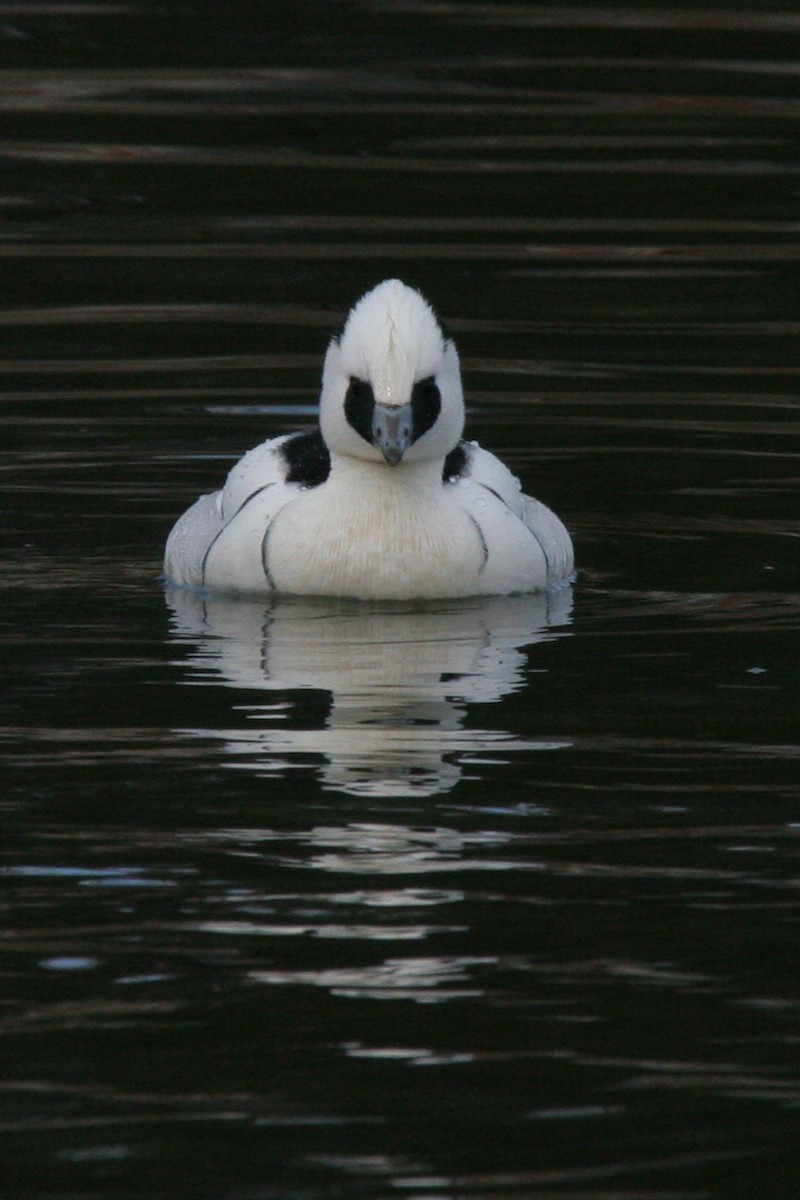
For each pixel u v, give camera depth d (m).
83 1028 8.68
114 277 21.55
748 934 9.40
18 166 24.27
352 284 21.33
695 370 19.31
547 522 14.98
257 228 22.72
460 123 25.59
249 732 11.68
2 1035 8.62
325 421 14.31
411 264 21.83
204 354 19.72
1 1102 8.23
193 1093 8.27
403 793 10.85
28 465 17.20
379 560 14.23
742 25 28.94
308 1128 8.10
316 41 28.47
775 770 11.14
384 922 9.48
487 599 14.38
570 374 19.23
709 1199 7.71
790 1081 8.37
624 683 12.52
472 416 18.30
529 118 25.75
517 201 23.44
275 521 14.42
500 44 28.36
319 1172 7.86
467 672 12.75
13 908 9.59
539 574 14.52
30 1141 8.02
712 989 8.98
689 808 10.66
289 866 10.00
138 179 24.06
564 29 28.92
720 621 13.76
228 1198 7.71
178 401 18.69
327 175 24.11
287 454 15.12
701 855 10.15
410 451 14.08
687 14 29.45
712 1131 8.09
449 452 15.05
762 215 23.08
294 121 25.67
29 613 13.93
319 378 19.28
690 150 24.83
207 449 17.66
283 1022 8.73
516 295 21.06
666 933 9.42
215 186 23.86
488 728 11.77
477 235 22.52
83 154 24.67
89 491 16.70
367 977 9.05
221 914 9.55
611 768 11.18
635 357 19.62
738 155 24.67
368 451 14.11
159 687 12.44
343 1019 8.76
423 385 13.91
